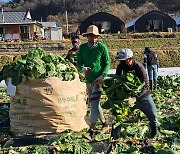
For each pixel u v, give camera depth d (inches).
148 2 5433.1
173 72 1229.7
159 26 3034.0
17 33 2503.7
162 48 1754.4
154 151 287.4
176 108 512.7
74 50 458.3
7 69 357.1
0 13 2682.1
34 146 301.3
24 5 5472.4
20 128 349.1
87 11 5049.2
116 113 306.0
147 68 688.4
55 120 341.1
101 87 326.6
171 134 338.6
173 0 5374.0
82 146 297.4
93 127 327.9
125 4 5393.7
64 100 342.6
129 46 2066.9
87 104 426.0
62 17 4965.6
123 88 301.0
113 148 299.1
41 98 337.4
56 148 295.1
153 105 311.0
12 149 304.0
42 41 2140.7
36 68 333.7
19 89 344.5
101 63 337.4
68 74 352.8
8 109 464.4
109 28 2997.0
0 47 1863.9
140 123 358.9
